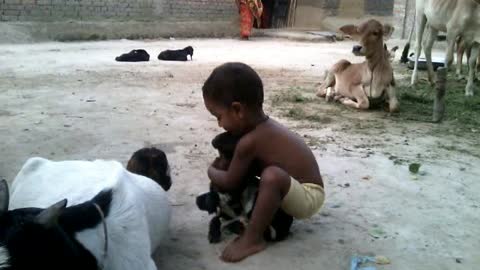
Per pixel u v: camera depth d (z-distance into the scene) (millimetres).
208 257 3094
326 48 15914
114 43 14875
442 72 6562
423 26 9133
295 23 21703
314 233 3447
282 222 3262
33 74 9250
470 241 3418
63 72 9586
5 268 1683
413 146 5598
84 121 6133
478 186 4434
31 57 11391
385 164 4926
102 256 2182
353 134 6016
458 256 3217
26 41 13992
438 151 5438
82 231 2100
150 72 9922
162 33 16875
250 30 17797
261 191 3033
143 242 2414
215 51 13906
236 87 2955
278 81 9445
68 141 5324
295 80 9609
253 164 3135
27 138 5371
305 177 3209
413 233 3504
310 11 21469
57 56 11727
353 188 4277
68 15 15211
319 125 6398
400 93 8320
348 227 3553
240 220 3279
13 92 7668
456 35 8398
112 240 2260
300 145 3227
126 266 2311
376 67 7105
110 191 2359
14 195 2602
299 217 3242
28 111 6535
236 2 17750
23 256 1729
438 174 4703
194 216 3637
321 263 3076
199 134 5750
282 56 13359
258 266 3014
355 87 7379
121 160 4785
